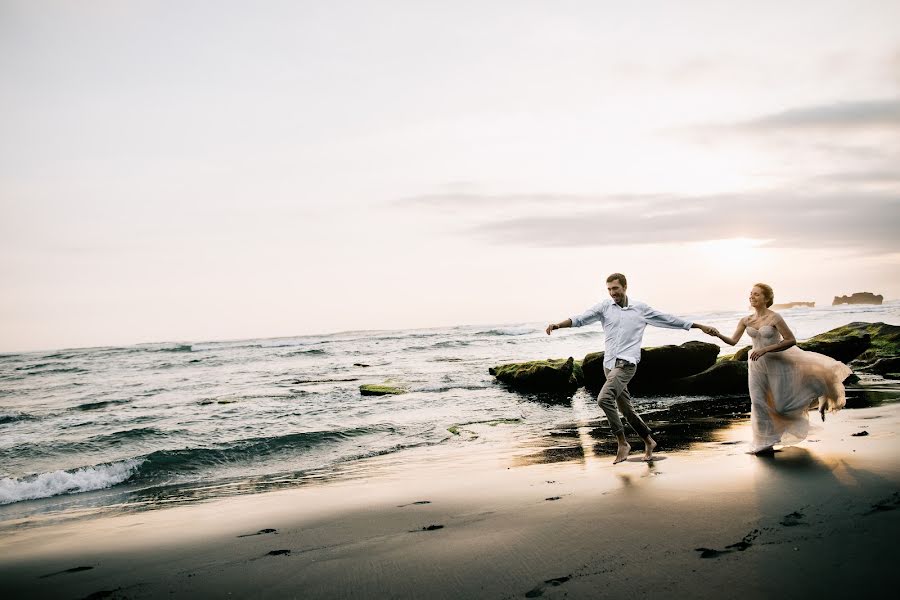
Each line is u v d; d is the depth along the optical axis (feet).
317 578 12.25
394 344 150.51
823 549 10.94
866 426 25.90
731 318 221.25
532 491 19.21
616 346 22.72
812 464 18.67
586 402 51.01
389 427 40.24
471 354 112.78
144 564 14.56
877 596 8.88
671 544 12.09
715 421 34.22
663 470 20.30
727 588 9.62
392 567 12.48
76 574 14.10
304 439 36.29
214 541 16.35
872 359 60.44
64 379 96.12
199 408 52.31
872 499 13.96
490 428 39.14
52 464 33.63
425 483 22.79
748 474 17.98
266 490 24.72
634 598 9.57
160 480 29.37
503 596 10.25
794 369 21.16
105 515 22.25
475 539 14.01
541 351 115.96
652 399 48.65
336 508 19.51
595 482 19.47
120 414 50.65
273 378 79.87
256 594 11.64
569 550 12.39
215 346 188.24
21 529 20.67
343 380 72.28
